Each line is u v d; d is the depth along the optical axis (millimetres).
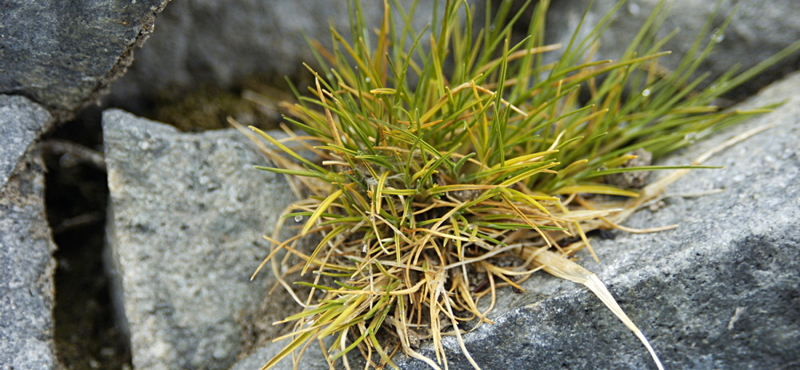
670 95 538
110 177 486
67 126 516
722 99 546
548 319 463
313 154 517
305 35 529
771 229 459
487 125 492
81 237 525
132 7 470
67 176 521
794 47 529
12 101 479
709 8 534
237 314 492
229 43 531
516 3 556
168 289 487
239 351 491
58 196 521
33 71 476
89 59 478
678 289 462
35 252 484
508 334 463
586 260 478
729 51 538
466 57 487
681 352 469
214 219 493
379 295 468
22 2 462
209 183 494
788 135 496
